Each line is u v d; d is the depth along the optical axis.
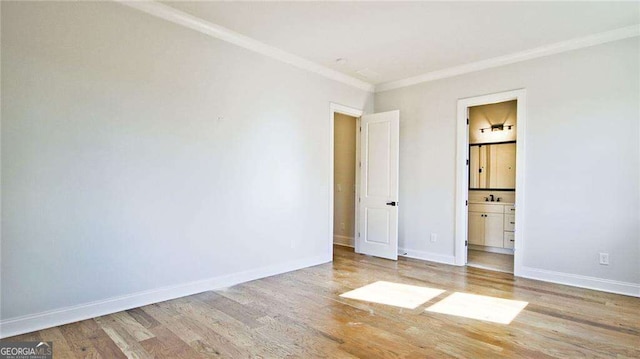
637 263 3.35
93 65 2.69
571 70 3.69
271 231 4.02
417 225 4.96
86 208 2.68
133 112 2.91
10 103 2.35
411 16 3.12
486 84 4.30
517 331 2.53
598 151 3.54
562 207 3.75
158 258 3.08
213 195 3.46
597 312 2.90
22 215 2.40
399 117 5.01
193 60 3.29
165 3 2.96
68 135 2.58
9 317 2.36
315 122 4.54
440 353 2.21
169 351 2.21
